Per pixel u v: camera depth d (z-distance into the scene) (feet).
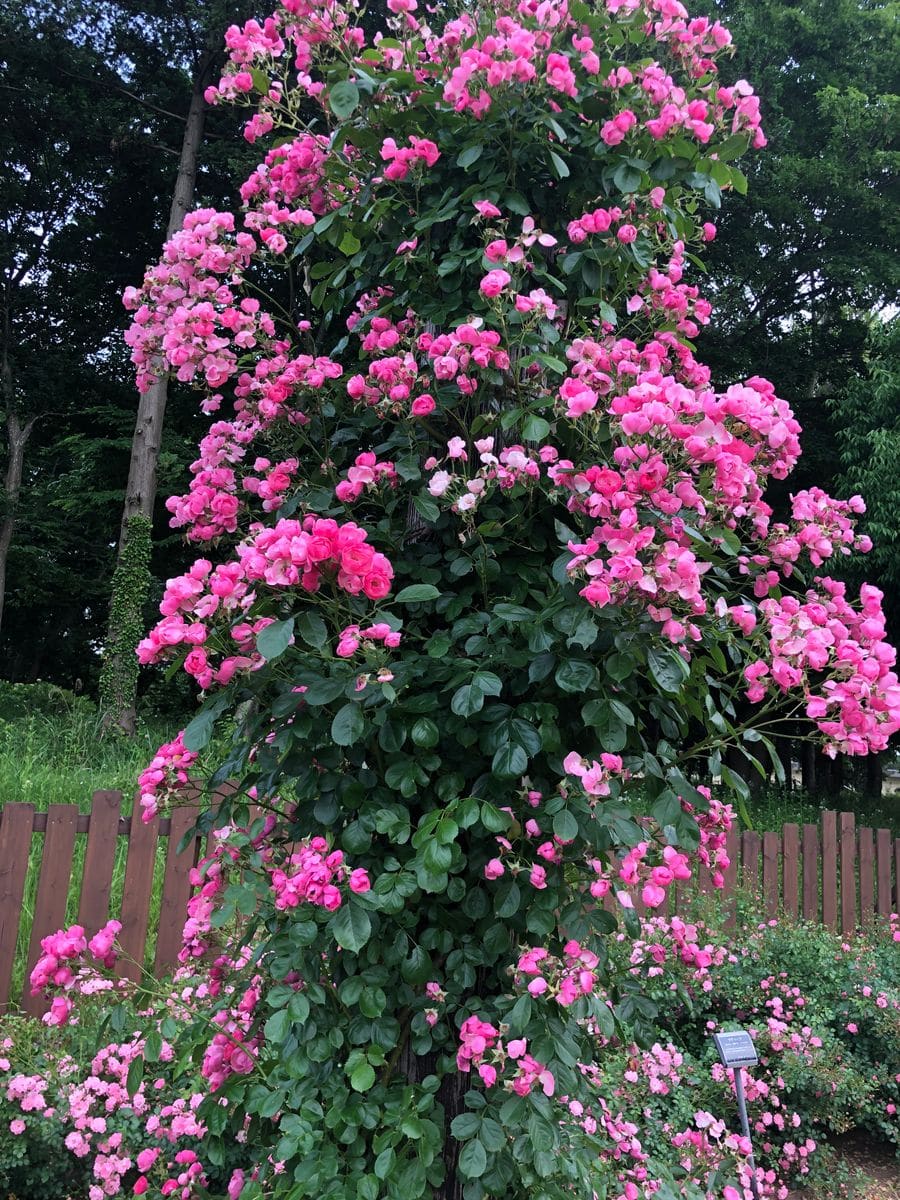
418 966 5.04
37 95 46.57
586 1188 5.43
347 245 6.68
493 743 5.04
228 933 6.99
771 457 5.77
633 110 5.98
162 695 42.27
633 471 4.94
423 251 6.28
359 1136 5.25
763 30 44.75
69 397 53.78
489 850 5.34
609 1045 8.34
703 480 5.26
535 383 5.91
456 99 5.76
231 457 6.73
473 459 6.05
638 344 7.12
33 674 61.52
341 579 4.50
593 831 5.01
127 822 12.80
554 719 5.19
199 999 7.79
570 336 6.49
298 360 6.58
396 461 5.93
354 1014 5.38
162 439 46.47
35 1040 9.83
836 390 45.93
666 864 5.39
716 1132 8.37
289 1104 5.23
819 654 5.16
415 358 6.36
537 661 4.97
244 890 5.28
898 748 49.47
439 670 5.30
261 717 5.41
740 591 6.56
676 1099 10.62
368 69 6.36
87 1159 8.71
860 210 43.57
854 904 18.43
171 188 50.14
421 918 5.55
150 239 54.19
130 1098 8.62
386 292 7.04
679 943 6.88
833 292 47.34
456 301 6.10
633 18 6.26
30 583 54.13
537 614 5.03
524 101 5.82
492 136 5.92
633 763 5.21
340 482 6.09
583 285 6.22
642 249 6.16
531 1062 4.85
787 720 5.49
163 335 6.68
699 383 6.74
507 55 5.67
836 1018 13.32
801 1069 11.56
